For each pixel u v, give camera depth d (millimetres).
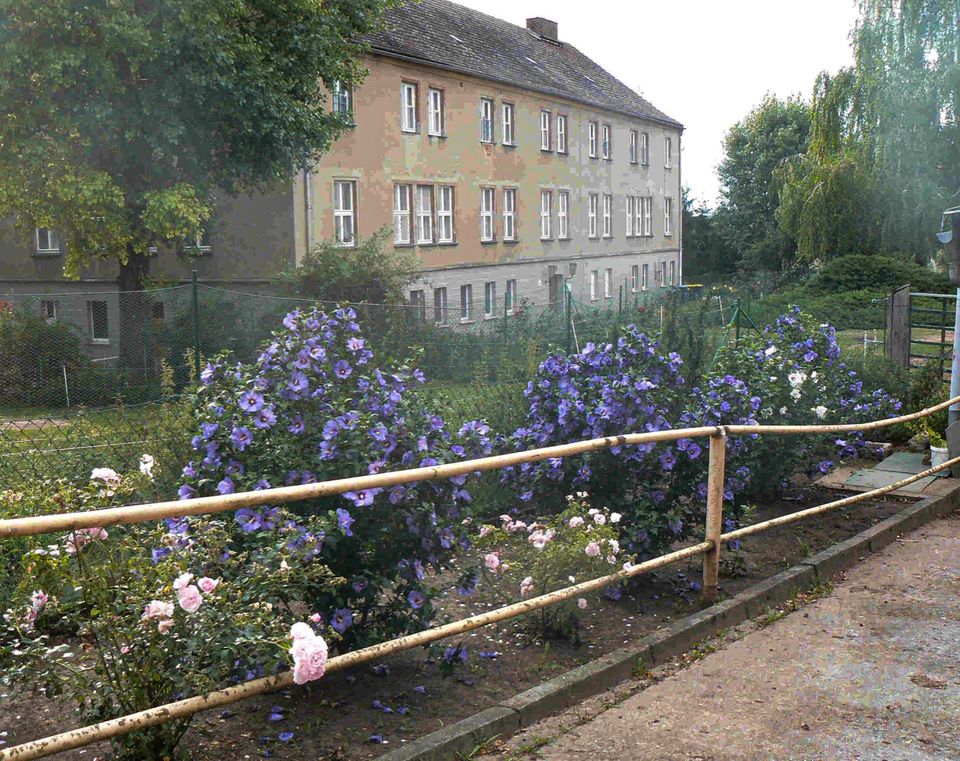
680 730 4250
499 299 39156
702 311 10391
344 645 4734
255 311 21766
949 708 4500
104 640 3600
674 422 7348
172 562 3734
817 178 40406
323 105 28219
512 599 5371
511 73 39875
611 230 50156
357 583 4516
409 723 4234
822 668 5004
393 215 31797
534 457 4664
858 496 7844
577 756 4000
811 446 9102
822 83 37094
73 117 20641
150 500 6613
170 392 8672
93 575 3535
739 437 7172
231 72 21188
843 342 21172
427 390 5820
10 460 7008
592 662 4840
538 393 6812
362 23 24766
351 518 4199
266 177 23625
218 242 27953
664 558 5547
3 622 4461
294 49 22672
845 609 6020
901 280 39688
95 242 23078
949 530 8203
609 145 49656
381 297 25141
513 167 39938
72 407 16438
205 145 22312
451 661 4660
